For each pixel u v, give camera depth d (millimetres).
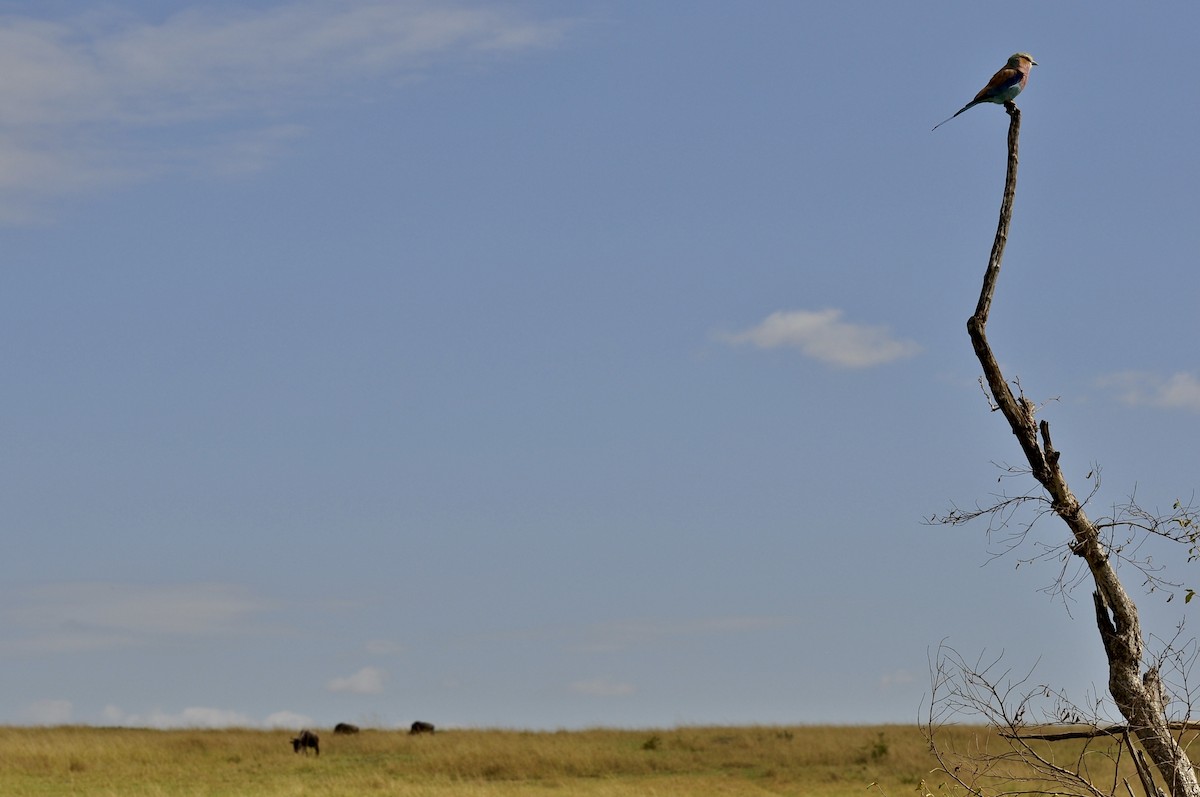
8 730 48000
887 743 43375
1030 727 7148
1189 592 7027
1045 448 7242
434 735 49469
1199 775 7062
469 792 31547
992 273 7562
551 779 37719
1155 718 6902
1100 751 7188
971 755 7445
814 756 41031
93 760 38000
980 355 7445
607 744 45688
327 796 30312
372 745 45812
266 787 32406
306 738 43688
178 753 42125
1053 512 7160
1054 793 7277
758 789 34469
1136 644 7027
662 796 32406
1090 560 7141
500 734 49844
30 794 30359
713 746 44625
